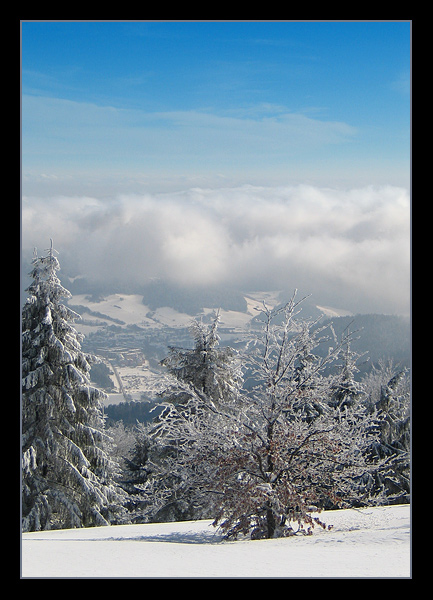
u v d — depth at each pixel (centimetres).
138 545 925
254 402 1214
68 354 2089
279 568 662
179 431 1280
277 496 1077
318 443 1159
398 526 1016
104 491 2114
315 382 1222
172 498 1730
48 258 2148
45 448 2023
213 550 820
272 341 1230
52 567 674
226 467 1128
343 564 682
